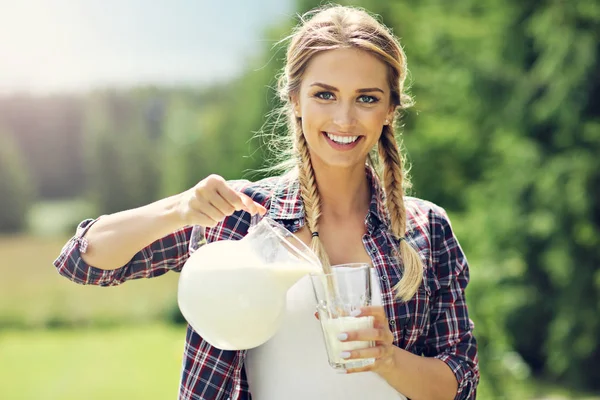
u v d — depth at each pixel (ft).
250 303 5.51
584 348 23.20
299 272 5.56
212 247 5.75
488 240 23.63
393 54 6.23
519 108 23.16
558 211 22.59
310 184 6.40
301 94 6.20
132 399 31.17
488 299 23.22
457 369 6.32
